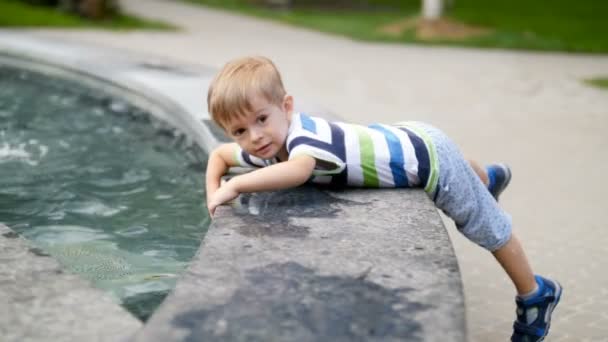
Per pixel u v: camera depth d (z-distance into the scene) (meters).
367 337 1.52
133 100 5.07
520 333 2.49
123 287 2.34
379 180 2.47
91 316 1.68
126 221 3.02
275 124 2.35
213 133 3.73
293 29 16.16
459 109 7.50
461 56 12.18
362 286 1.75
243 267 1.85
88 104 5.39
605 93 8.59
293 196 2.42
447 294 1.71
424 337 1.52
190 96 4.56
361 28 15.69
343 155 2.40
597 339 2.66
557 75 10.05
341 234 2.09
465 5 20.80
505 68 10.73
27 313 1.68
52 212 3.12
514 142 6.00
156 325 1.55
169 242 2.80
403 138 2.48
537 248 3.59
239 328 1.54
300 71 9.95
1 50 6.59
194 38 13.62
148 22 15.94
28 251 2.04
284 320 1.58
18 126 4.70
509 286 3.13
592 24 16.61
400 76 9.76
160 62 5.92
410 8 21.38
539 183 4.76
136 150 4.13
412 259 1.91
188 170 3.73
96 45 6.81
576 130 6.52
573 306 2.94
